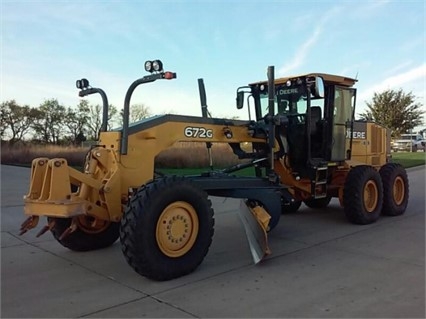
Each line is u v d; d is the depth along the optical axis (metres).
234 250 5.02
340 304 3.35
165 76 3.89
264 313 3.20
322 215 7.21
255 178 5.14
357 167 6.53
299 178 6.22
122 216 3.95
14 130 40.88
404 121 30.33
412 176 13.55
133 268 3.88
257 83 6.55
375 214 6.52
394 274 4.07
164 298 3.52
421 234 5.76
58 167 3.85
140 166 4.33
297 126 6.15
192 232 4.14
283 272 4.18
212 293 3.62
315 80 5.63
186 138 4.65
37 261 4.63
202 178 4.64
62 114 39.94
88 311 3.29
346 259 4.59
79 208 3.82
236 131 5.15
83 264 4.50
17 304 3.44
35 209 3.93
